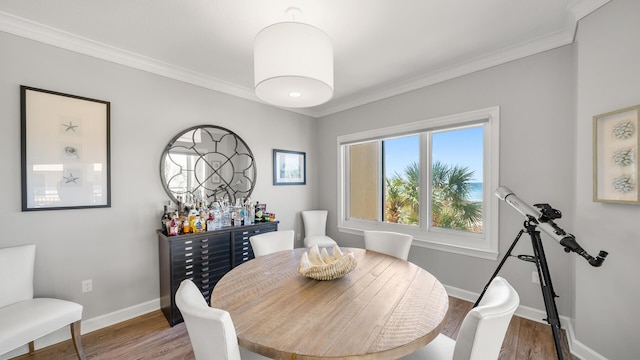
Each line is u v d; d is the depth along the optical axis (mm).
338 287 1403
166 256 2307
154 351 1892
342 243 3828
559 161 2080
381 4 1707
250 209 2951
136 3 1681
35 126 1924
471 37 2105
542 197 2160
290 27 1384
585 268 1730
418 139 3076
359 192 3709
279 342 927
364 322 1055
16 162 1867
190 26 1941
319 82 1457
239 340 962
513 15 1831
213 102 2949
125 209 2342
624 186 1503
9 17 1790
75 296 2086
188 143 2732
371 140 3410
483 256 2488
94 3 1677
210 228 2555
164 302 2381
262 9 1750
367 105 3459
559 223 2080
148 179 2473
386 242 2223
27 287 1751
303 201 3934
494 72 2400
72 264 2078
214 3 1688
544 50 2131
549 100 2119
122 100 2324
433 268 2863
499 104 2369
